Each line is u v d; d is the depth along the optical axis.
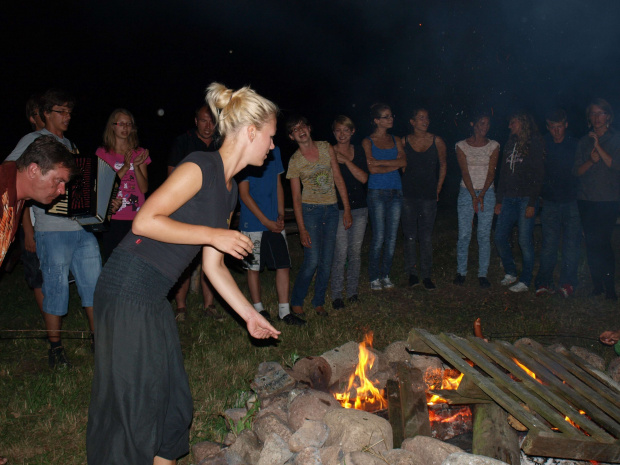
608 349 4.74
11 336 4.86
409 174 6.18
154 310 2.34
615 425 2.63
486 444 2.70
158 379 2.36
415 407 3.01
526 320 5.43
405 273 6.73
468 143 6.22
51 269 4.08
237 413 3.16
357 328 5.17
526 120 5.93
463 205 6.31
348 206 5.46
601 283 5.93
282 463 2.47
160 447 2.59
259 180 4.95
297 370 3.51
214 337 4.95
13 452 3.18
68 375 4.12
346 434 2.64
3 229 2.68
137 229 2.17
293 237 8.50
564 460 2.75
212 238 2.21
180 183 2.19
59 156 2.82
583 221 5.80
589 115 5.61
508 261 6.39
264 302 5.84
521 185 6.04
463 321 5.43
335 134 5.46
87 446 2.40
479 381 2.83
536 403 2.69
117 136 4.59
